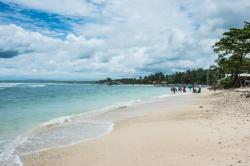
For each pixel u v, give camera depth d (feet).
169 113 90.38
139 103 144.05
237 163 34.58
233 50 227.61
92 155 42.78
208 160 36.32
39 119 84.17
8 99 162.20
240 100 122.93
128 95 243.60
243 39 217.77
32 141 53.78
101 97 209.87
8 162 40.45
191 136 51.57
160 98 186.19
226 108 94.22
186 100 153.58
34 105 129.18
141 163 36.94
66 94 244.42
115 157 40.78
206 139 48.37
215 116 75.97
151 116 85.81
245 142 44.68
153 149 43.93
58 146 49.75
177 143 46.91
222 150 40.83
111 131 63.82
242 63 244.42
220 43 232.53
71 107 123.24
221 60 244.22
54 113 99.91
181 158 37.99
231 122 64.03
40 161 40.70
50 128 68.44
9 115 90.53
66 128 68.44
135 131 61.00
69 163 39.24
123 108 116.78
